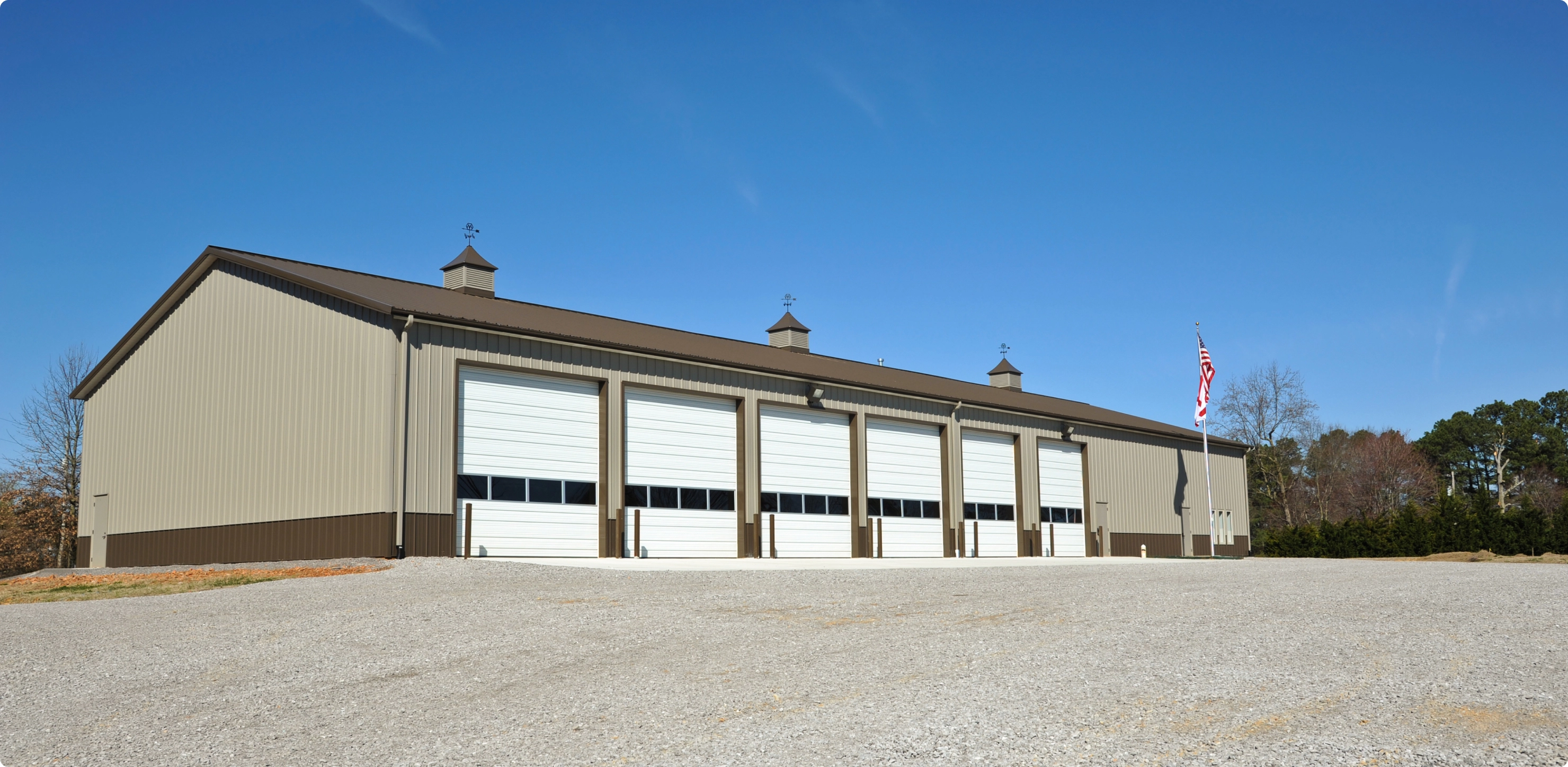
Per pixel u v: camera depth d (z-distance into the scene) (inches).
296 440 831.1
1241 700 247.4
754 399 1008.9
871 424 1122.7
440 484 775.1
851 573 661.3
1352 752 204.2
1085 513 1378.0
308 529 805.9
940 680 286.4
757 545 986.7
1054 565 864.3
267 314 882.1
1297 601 438.6
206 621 436.5
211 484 920.3
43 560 1710.1
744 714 255.4
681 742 232.2
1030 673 289.0
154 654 362.6
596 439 884.0
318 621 430.3
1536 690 248.5
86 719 275.7
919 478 1165.1
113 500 1058.1
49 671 337.7
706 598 498.6
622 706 269.3
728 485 981.8
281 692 301.4
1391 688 255.9
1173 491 1563.7
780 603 477.1
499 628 407.8
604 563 789.9
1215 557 1477.6
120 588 601.3
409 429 761.0
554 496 847.7
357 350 785.6
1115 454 1451.8
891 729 233.8
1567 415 3218.5
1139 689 262.7
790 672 306.2
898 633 377.4
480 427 810.8
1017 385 1611.7
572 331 912.9
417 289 970.1
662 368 935.0
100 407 1103.6
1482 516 1323.8
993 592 510.6
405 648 366.6
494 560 692.1
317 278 851.4
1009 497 1273.4
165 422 996.6
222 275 944.3
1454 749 203.9
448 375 791.1
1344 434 2785.4
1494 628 349.4
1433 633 339.6
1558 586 497.4
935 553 1164.5
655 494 920.9
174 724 267.6
